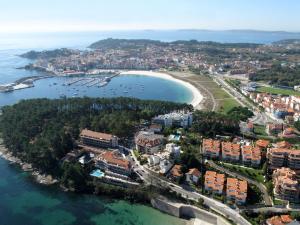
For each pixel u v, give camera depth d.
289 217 192.50
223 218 196.62
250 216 199.25
